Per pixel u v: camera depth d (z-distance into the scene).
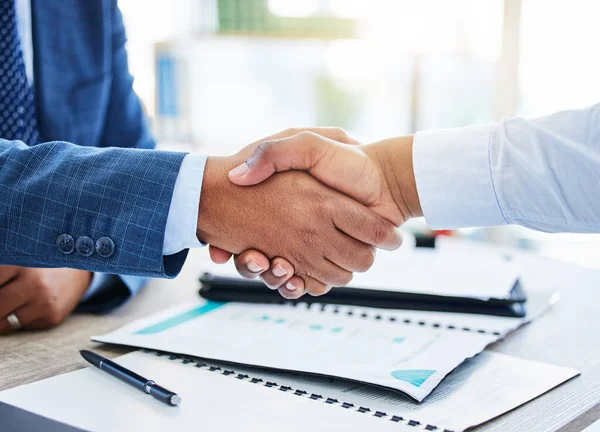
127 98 1.14
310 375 0.56
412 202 0.76
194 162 0.68
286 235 0.71
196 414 0.48
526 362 0.60
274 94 3.21
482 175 0.72
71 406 0.49
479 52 2.63
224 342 0.65
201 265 1.06
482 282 0.83
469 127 0.75
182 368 0.58
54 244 0.63
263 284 0.83
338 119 3.15
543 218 0.71
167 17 3.01
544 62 2.38
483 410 0.49
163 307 0.82
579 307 0.81
